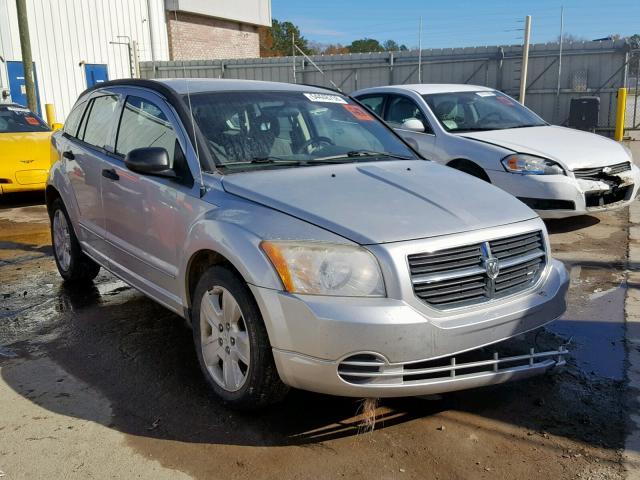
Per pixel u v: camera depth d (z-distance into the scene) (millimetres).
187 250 3457
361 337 2775
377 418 3264
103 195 4594
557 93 19297
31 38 21750
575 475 2781
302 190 3350
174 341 4320
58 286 5664
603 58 18547
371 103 8594
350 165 3900
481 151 7023
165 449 3004
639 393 3508
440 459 2910
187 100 4039
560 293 3396
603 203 6855
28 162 9375
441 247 2967
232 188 3428
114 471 2836
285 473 2809
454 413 3314
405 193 3400
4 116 9992
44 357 4105
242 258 3016
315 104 4531
